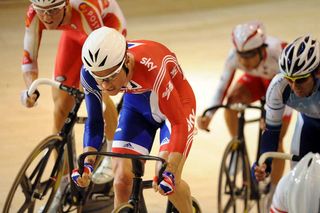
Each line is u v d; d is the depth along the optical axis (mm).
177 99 8500
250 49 12227
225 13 30391
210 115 12969
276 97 9508
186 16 29672
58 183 10742
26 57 11492
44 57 22953
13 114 18000
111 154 7984
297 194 6727
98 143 9000
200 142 16609
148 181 8750
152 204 13086
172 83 9008
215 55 23547
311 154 7008
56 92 11562
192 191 13852
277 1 33344
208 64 22469
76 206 11055
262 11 30828
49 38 25516
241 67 12812
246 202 12562
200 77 21109
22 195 13070
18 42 24953
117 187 8820
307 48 8617
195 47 24562
